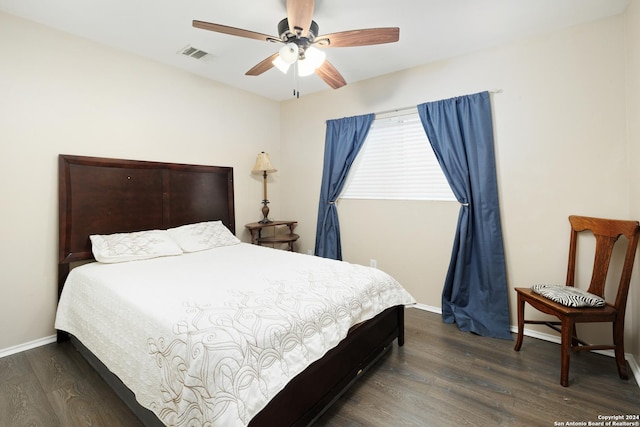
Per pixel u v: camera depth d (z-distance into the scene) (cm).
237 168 375
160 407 125
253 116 391
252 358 120
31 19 222
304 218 409
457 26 229
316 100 385
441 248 297
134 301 160
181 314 141
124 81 274
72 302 221
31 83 226
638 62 188
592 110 221
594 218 214
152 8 209
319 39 193
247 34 192
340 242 367
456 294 276
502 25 228
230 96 363
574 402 170
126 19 222
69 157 241
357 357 184
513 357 218
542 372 199
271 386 120
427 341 244
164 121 304
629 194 208
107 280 195
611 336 221
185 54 281
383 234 334
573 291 204
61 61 239
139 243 257
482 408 166
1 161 215
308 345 142
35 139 229
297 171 412
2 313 219
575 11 209
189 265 233
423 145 306
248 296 164
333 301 167
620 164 213
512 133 253
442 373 199
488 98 261
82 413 162
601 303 189
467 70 273
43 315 237
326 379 158
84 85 251
